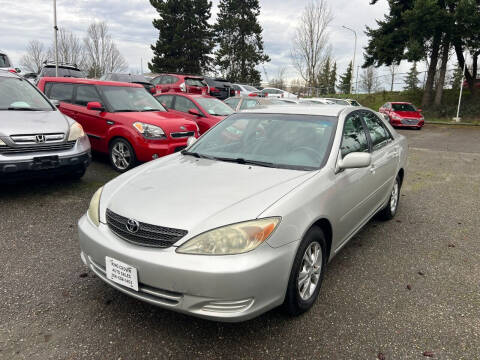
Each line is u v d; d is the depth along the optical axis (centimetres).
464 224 493
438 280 337
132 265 231
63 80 750
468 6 2267
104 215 265
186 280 217
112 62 4291
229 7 4706
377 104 3150
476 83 2992
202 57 4266
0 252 352
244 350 236
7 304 273
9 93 559
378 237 438
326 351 238
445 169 896
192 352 232
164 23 4100
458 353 240
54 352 228
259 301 226
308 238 259
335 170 304
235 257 218
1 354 224
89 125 694
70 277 314
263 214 233
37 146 479
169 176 294
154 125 627
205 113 848
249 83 4562
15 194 526
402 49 2603
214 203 243
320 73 3919
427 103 2767
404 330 262
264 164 312
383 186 421
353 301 296
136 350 232
